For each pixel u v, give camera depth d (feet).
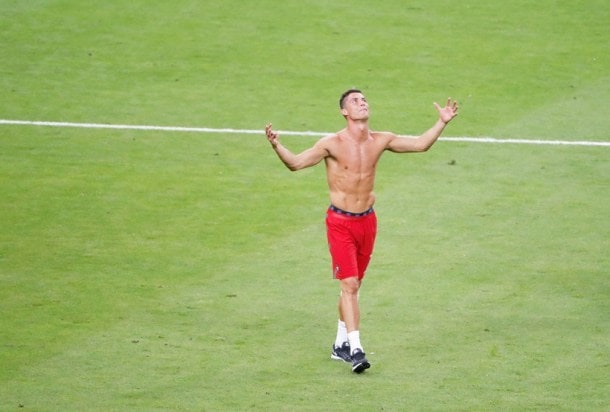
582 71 264.31
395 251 177.27
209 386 132.57
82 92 253.24
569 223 187.93
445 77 261.44
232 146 225.35
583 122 235.40
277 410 126.11
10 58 270.67
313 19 294.25
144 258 174.60
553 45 279.08
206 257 175.11
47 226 187.32
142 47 278.05
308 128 233.76
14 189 203.31
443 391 131.23
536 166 214.28
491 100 248.32
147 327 150.20
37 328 149.28
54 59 270.87
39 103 246.47
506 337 146.92
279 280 166.50
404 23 291.79
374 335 148.15
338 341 141.49
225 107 245.24
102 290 162.50
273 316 154.51
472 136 229.25
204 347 144.25
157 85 257.75
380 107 244.22
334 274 140.56
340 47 278.05
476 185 205.57
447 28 288.92
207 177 210.18
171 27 289.53
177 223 189.06
